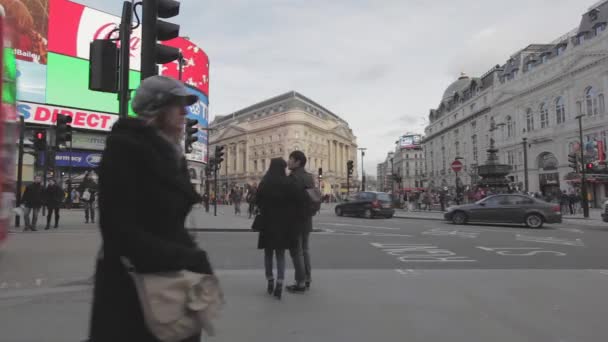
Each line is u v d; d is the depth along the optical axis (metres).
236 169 101.31
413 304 4.50
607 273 6.38
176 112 1.69
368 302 4.58
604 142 36.28
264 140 92.94
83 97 35.72
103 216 1.38
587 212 21.70
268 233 4.75
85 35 35.94
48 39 33.62
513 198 16.38
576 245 10.22
